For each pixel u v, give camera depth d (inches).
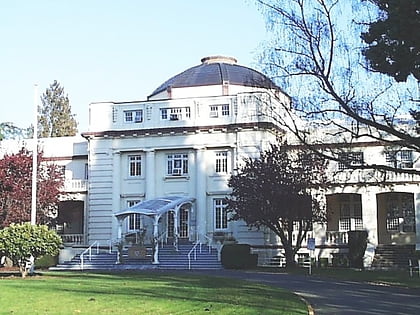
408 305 732.0
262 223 1595.7
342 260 1750.7
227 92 2057.1
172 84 2133.4
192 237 1888.5
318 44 1034.7
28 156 1807.3
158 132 1948.8
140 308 659.4
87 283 1029.2
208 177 1914.4
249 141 1863.9
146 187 1958.7
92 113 2025.1
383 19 928.3
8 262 1640.0
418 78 924.6
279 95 1278.3
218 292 841.5
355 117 1007.6
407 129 1255.5
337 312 662.5
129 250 1734.7
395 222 1902.1
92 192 2001.7
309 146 1093.8
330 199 1952.5
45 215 1830.7
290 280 1148.5
